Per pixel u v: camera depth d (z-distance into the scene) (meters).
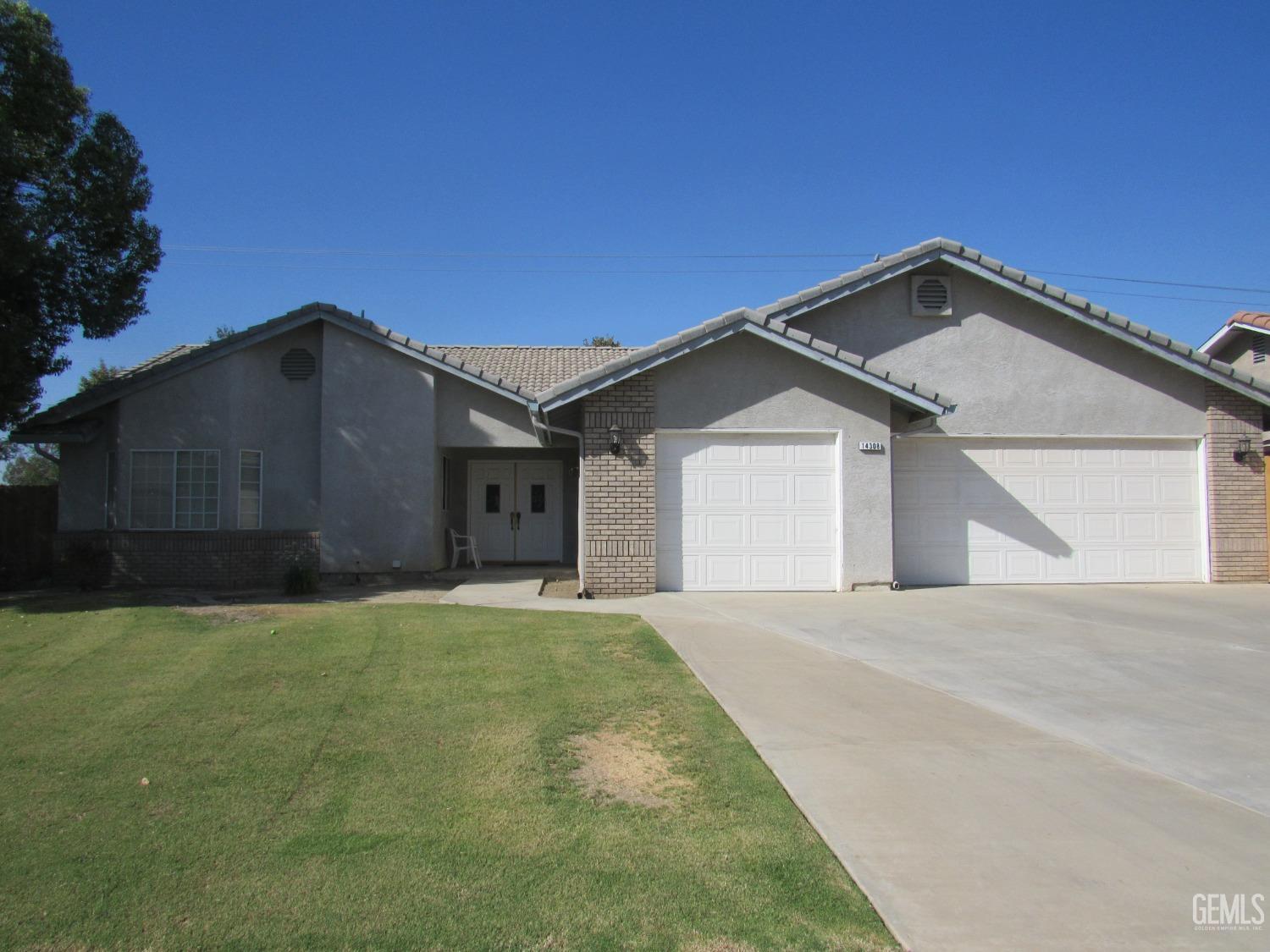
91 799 4.98
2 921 3.70
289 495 16.77
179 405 16.33
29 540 17.80
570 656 8.40
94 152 14.39
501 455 19.88
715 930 3.63
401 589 15.23
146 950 3.48
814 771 5.46
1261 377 19.08
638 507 13.26
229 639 9.11
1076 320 14.77
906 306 14.96
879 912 3.77
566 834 4.55
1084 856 4.30
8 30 13.32
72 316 15.01
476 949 3.49
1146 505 14.91
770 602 12.33
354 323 16.45
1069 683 7.66
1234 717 6.63
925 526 14.66
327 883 4.01
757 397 13.53
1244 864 4.21
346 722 6.34
